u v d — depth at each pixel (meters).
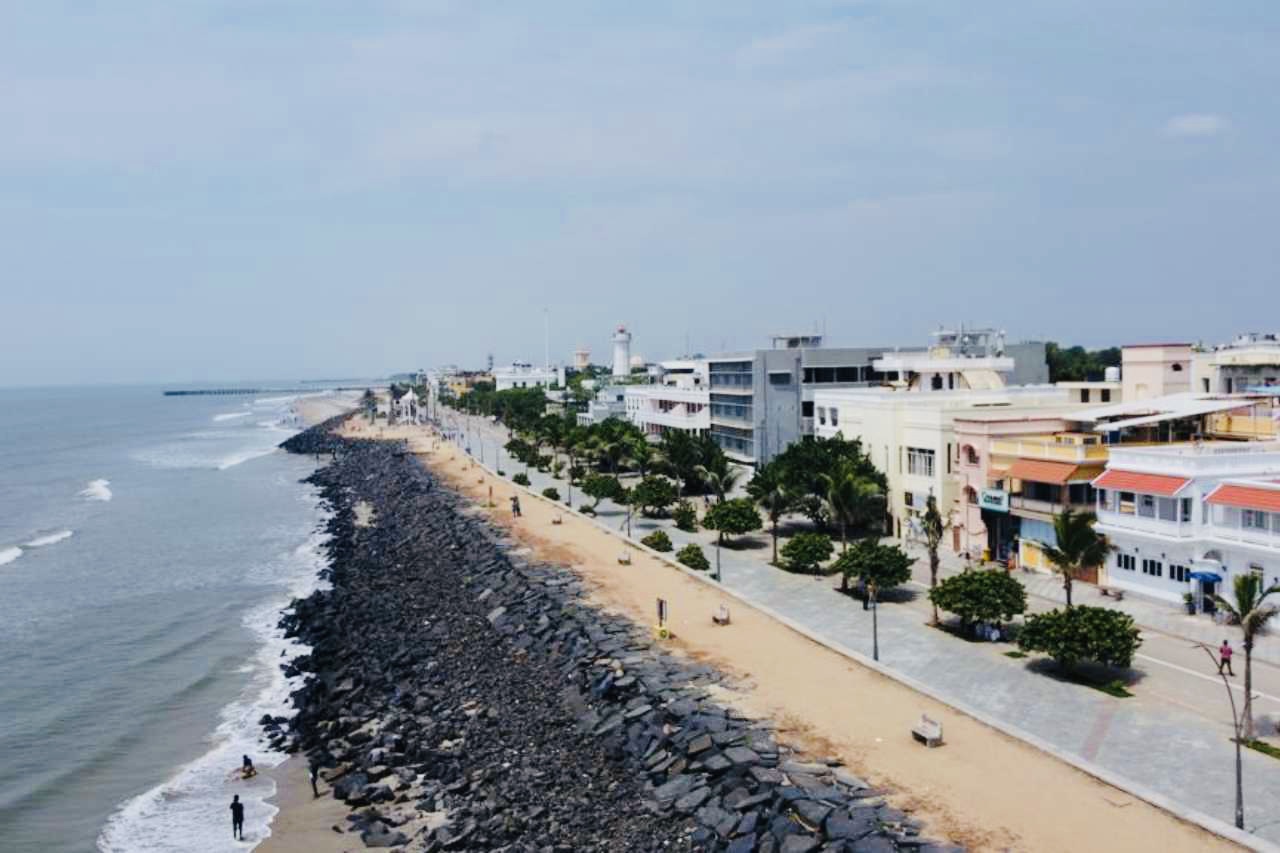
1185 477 52.56
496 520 96.06
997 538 68.44
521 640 57.41
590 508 99.62
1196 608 52.34
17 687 57.69
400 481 135.88
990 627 50.72
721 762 36.03
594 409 176.50
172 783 44.16
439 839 35.59
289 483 156.00
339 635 64.81
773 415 106.81
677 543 80.88
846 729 38.31
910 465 77.19
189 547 101.62
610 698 45.47
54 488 156.38
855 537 79.25
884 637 51.81
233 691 56.47
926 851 28.48
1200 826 29.42
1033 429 68.75
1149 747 36.66
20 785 44.22
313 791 42.69
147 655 63.53
